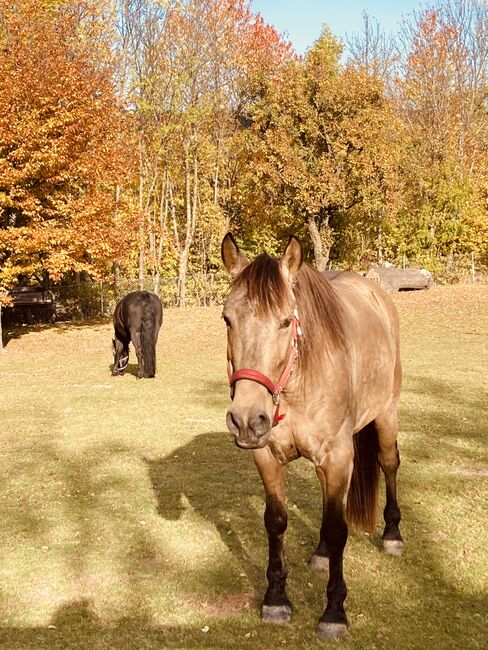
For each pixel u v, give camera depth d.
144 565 4.43
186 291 29.28
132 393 11.10
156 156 28.78
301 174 28.41
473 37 38.78
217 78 28.97
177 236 29.30
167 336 19.30
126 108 26.17
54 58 19.88
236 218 33.31
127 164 23.20
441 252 33.50
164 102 28.12
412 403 9.45
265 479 3.63
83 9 25.08
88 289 26.69
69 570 4.37
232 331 3.01
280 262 3.19
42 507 5.65
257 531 4.96
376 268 26.53
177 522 5.20
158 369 13.73
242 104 31.05
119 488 6.11
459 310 20.62
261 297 2.95
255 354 2.93
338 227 32.81
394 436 4.55
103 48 25.34
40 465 6.96
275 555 3.67
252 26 30.17
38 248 19.06
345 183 29.06
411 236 33.31
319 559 4.27
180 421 8.85
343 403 3.49
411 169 33.59
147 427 8.56
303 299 3.42
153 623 3.66
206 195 31.81
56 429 8.65
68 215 20.64
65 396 11.02
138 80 27.39
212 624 3.62
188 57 27.78
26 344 19.27
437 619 3.62
